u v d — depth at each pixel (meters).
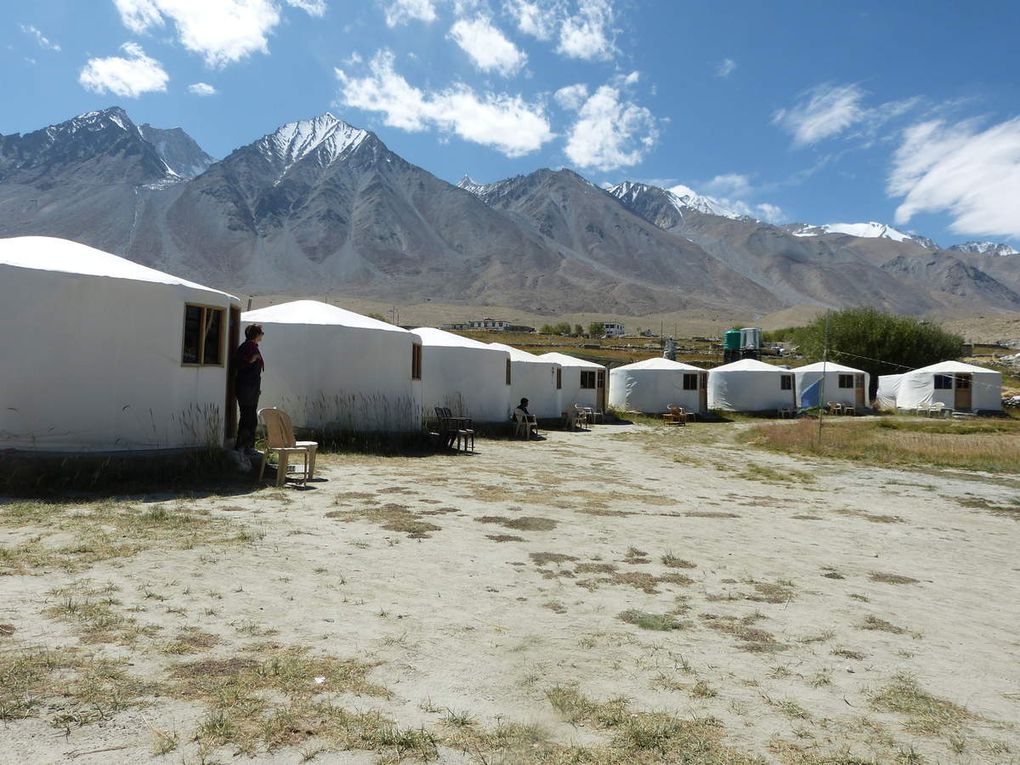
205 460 8.28
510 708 2.87
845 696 3.16
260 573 4.57
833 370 32.78
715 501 9.22
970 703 3.16
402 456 12.02
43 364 7.60
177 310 8.59
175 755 2.35
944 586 5.38
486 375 18.41
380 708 2.79
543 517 7.18
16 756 2.28
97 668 2.97
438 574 4.83
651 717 2.84
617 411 29.72
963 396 32.09
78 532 5.34
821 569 5.70
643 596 4.61
